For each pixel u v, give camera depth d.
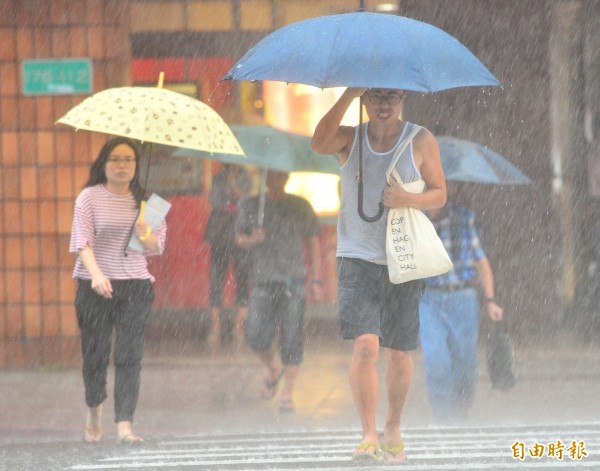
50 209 39.72
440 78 18.88
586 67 43.41
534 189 42.75
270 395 31.28
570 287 44.31
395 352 19.84
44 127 39.66
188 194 43.03
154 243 24.41
